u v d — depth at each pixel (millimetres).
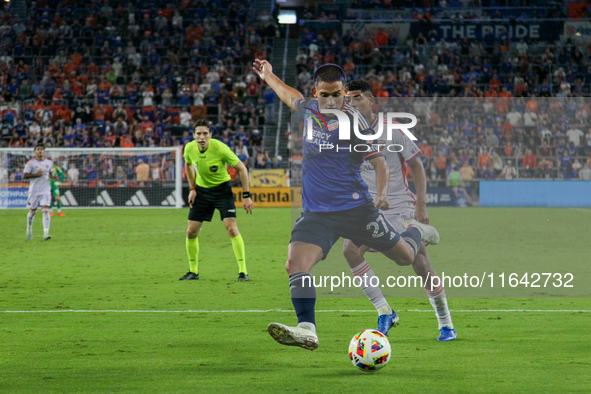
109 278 19953
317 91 10992
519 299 16344
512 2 72250
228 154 19156
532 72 69375
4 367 10031
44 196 31547
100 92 66938
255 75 69000
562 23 70750
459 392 8734
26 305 15539
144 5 75875
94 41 72188
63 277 20156
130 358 10586
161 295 16938
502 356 10680
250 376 9531
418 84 68625
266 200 57281
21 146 61656
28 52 70750
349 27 73438
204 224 40500
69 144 61438
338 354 10867
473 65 70438
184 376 9531
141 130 62781
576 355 10734
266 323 13453
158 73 69000
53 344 11586
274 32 74312
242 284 18766
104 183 56312
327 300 15914
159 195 56000
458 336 12203
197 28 73250
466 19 72375
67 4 74750
